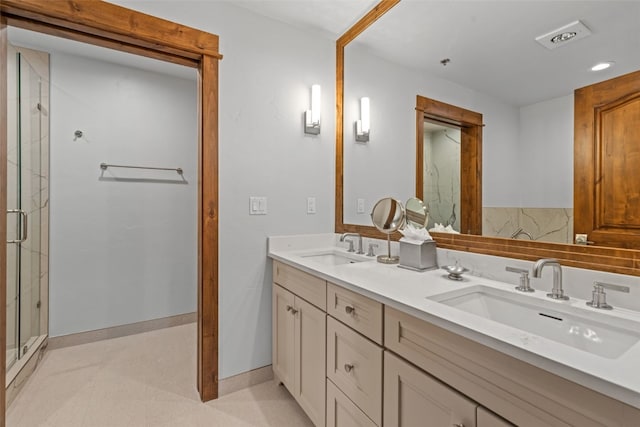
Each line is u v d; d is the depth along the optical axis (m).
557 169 1.13
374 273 1.42
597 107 1.02
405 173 1.77
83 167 2.53
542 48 1.17
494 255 1.32
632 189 0.94
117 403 1.77
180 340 2.62
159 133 2.87
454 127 1.50
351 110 2.14
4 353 1.39
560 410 0.63
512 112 1.27
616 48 0.98
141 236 2.78
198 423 1.61
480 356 0.78
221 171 1.83
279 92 2.03
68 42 2.29
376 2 1.85
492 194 1.34
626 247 0.95
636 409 0.53
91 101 2.56
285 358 1.82
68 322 2.48
